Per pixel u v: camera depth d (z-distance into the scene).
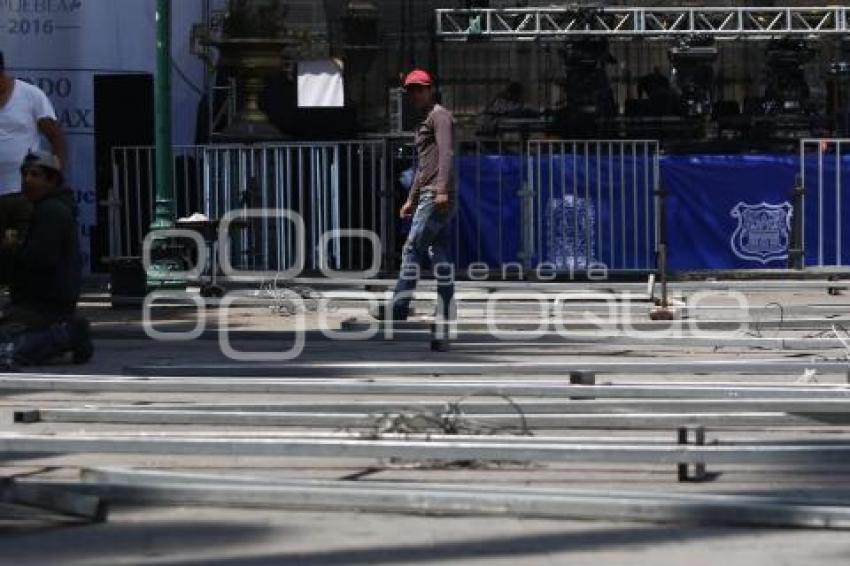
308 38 25.05
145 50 21.47
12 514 6.58
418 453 7.11
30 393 9.99
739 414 8.18
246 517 6.62
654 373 9.98
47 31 20.83
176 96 22.08
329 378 10.15
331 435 7.60
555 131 23.70
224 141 21.00
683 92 24.11
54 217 11.04
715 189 19.95
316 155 19.55
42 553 6.04
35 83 20.81
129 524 6.50
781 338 12.16
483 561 5.93
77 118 20.91
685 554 6.04
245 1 21.64
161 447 7.22
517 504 6.60
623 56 27.47
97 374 10.54
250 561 5.94
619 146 19.70
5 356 10.79
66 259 11.13
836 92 24.94
